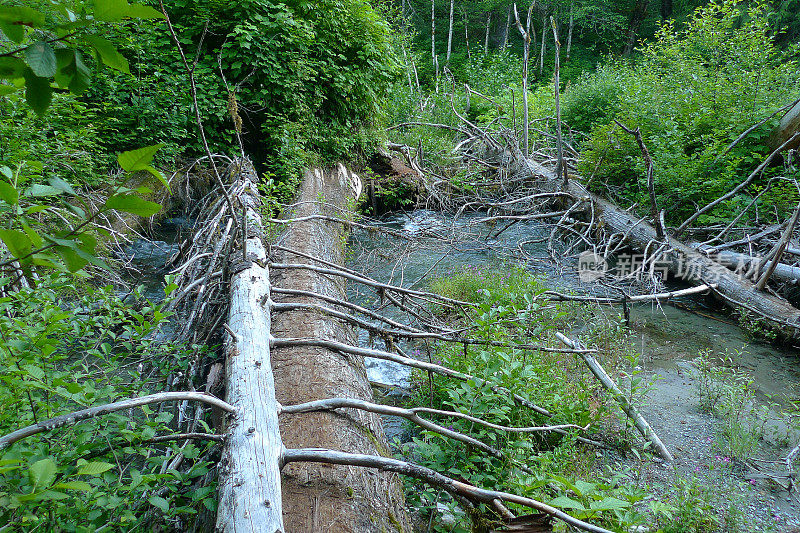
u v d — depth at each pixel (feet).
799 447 11.75
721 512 10.07
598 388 13.75
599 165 30.22
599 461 11.51
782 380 15.24
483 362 11.05
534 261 24.95
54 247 3.21
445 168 38.42
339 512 6.90
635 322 19.19
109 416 6.83
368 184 33.96
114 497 5.84
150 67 26.30
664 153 25.94
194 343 11.10
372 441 8.89
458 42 102.17
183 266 13.02
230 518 5.98
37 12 3.04
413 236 24.61
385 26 34.47
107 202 3.21
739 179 25.16
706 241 24.03
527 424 11.46
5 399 6.38
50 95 3.28
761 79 28.27
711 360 16.40
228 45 27.35
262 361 9.03
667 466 11.44
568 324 18.17
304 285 14.19
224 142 29.01
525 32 34.42
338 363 10.62
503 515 7.31
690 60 33.45
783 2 55.93
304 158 27.73
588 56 93.71
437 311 18.31
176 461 7.82
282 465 7.22
